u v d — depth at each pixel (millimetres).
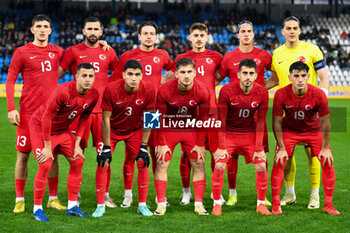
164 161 5023
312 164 5332
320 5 35844
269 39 31062
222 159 5012
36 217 4707
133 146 5184
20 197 5094
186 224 4535
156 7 35000
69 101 4590
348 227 4441
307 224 4543
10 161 8219
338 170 7660
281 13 35438
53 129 4781
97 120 5465
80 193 6035
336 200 5609
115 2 34688
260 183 5051
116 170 7676
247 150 5156
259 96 4969
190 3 35938
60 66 5617
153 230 4320
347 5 35938
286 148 5176
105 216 4867
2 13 30500
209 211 5184
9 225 4461
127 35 30250
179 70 4699
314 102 4934
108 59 5668
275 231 4305
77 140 4906
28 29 29453
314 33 31391
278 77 5750
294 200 5551
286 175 5523
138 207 5086
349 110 17297
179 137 5066
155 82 5750
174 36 29656
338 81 27531
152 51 5773
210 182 6875
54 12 31531
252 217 4832
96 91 4805
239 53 5770
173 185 6641
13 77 5223
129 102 4859
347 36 32688
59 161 8250
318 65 5629
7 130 12250
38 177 4695
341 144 10578
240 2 36219
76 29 29641
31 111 5223
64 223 4555
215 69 5848
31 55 5242
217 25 32344
